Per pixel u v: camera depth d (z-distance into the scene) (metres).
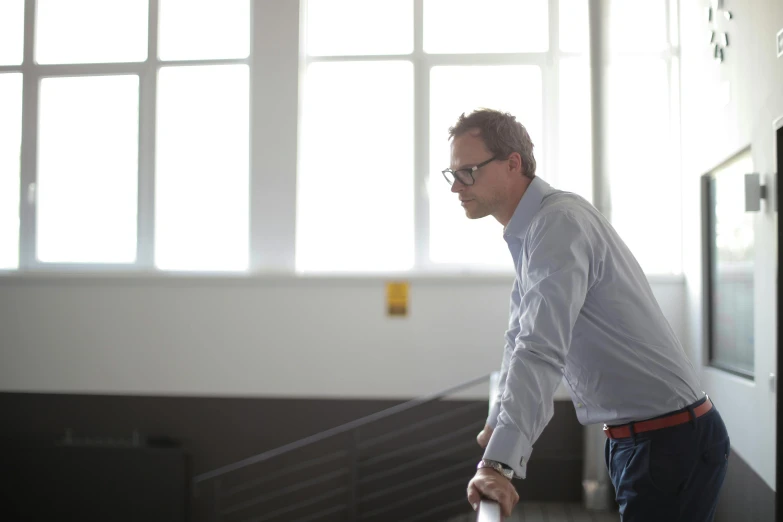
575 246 1.69
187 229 7.00
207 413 6.70
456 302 6.50
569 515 5.73
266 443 6.64
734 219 4.53
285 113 6.76
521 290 2.01
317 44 6.91
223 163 6.99
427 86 6.79
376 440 6.53
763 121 3.75
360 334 6.58
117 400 6.79
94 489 6.69
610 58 5.84
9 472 6.80
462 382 6.46
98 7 7.16
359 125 6.86
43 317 6.89
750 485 4.06
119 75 7.14
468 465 6.38
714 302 5.12
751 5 3.97
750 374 4.20
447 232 6.73
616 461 1.94
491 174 1.93
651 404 1.84
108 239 7.11
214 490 6.64
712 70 4.96
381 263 6.79
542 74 6.66
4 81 7.28
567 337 1.61
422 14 6.80
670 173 6.35
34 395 6.87
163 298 6.79
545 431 6.30
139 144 7.08
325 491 6.59
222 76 7.00
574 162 6.52
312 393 6.59
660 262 6.30
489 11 6.75
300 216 6.80
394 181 6.82
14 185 7.26
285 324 6.64
